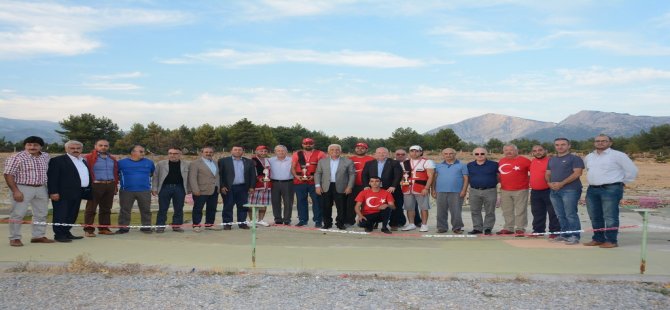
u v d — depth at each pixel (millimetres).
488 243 10688
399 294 6840
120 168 11703
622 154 9922
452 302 6512
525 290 7059
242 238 11211
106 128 76688
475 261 8766
